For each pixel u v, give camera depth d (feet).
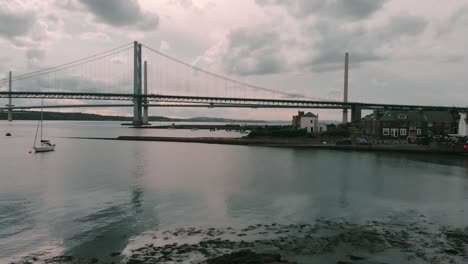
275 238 61.00
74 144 280.10
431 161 169.37
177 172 131.23
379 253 54.85
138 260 52.37
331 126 386.73
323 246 57.52
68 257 53.67
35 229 65.51
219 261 49.49
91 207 80.23
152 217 72.79
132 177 119.24
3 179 115.03
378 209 79.46
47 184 106.42
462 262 51.78
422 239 60.80
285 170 136.98
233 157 186.29
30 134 428.56
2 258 53.36
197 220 70.90
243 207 80.53
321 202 85.25
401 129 283.38
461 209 79.97
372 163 160.25
